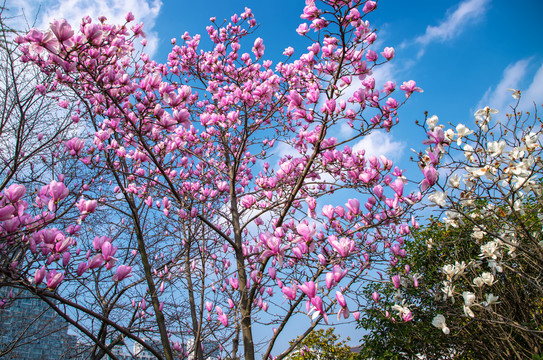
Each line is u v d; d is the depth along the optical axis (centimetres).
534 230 484
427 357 805
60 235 268
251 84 497
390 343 827
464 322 716
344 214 416
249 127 561
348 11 388
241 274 485
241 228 528
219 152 666
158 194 533
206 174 655
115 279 277
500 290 631
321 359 985
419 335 772
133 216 509
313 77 462
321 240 401
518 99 390
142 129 402
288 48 582
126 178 560
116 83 389
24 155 547
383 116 392
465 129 353
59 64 329
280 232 379
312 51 431
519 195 414
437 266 730
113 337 576
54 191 273
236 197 570
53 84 554
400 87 398
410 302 771
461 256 684
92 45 324
